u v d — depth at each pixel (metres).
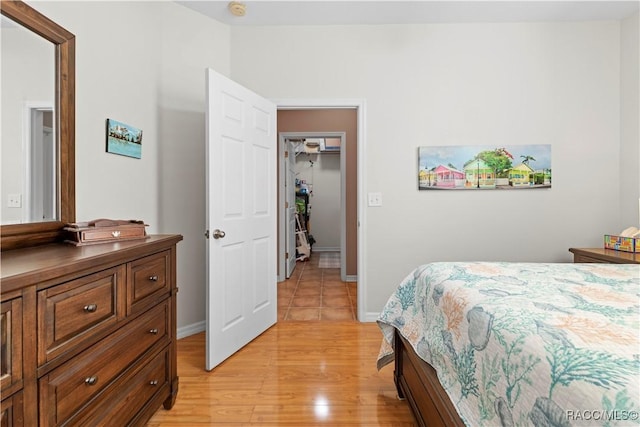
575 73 2.71
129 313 1.28
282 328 2.72
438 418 1.17
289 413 1.64
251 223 2.47
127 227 1.54
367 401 1.73
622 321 0.84
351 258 4.41
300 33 2.80
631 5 2.48
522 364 0.73
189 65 2.56
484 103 2.75
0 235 1.19
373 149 2.80
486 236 2.78
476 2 2.47
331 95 2.80
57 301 0.94
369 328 2.71
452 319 1.14
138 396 1.36
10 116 1.30
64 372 0.97
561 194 2.74
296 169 7.04
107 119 1.92
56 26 1.47
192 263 2.62
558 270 1.46
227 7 2.54
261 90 2.81
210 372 2.03
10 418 0.81
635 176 2.57
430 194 2.79
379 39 2.78
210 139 2.05
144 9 2.22
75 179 1.68
